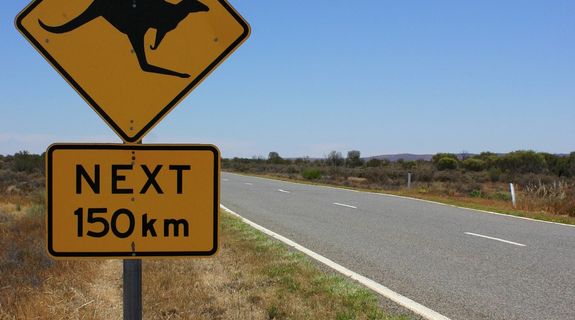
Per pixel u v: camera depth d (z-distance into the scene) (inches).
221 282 257.0
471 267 346.0
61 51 110.2
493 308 254.8
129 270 112.0
